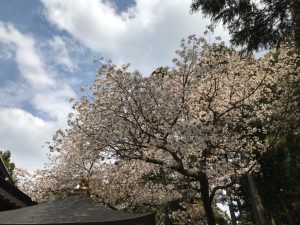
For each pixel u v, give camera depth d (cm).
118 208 1922
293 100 1656
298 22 888
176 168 1222
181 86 1352
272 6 893
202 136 1227
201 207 2594
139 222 721
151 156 1412
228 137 1482
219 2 924
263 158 2094
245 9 909
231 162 1593
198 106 1433
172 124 1227
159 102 1262
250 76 1606
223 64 1397
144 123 1285
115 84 1304
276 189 2222
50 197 1970
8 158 2544
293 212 2517
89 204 812
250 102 1556
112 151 1340
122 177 1933
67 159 1792
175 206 2897
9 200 1016
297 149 2039
